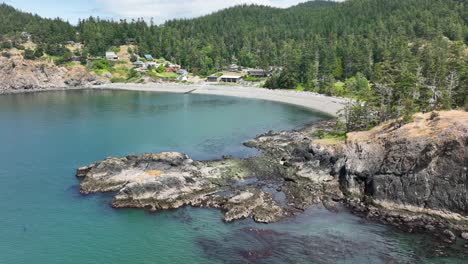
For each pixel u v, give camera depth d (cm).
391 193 6500
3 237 5488
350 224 5822
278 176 7744
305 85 19588
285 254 5044
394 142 6938
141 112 14912
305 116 14062
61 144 10012
